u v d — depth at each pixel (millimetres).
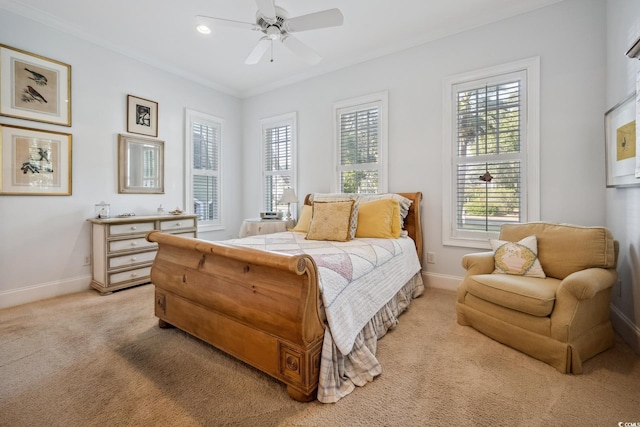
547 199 2586
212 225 4508
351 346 1511
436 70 3117
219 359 1759
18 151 2664
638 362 1696
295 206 4312
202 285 1789
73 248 3020
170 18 2805
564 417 1281
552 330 1654
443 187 3098
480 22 2828
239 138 4922
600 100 2361
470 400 1395
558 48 2521
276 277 1450
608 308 1864
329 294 1497
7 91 2598
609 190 2277
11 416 1300
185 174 4098
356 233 2867
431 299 2816
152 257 3320
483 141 2904
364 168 3656
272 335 1459
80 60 3047
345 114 3816
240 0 2539
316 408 1343
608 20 2299
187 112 4098
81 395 1440
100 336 2053
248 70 3963
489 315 2002
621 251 2061
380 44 3289
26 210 2725
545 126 2586
